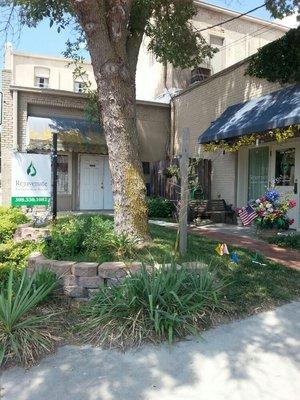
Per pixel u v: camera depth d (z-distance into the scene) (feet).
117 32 19.88
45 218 27.91
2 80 46.98
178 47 36.32
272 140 36.55
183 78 57.41
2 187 47.67
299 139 34.47
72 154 51.62
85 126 49.57
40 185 27.66
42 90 48.06
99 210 52.54
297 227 34.27
